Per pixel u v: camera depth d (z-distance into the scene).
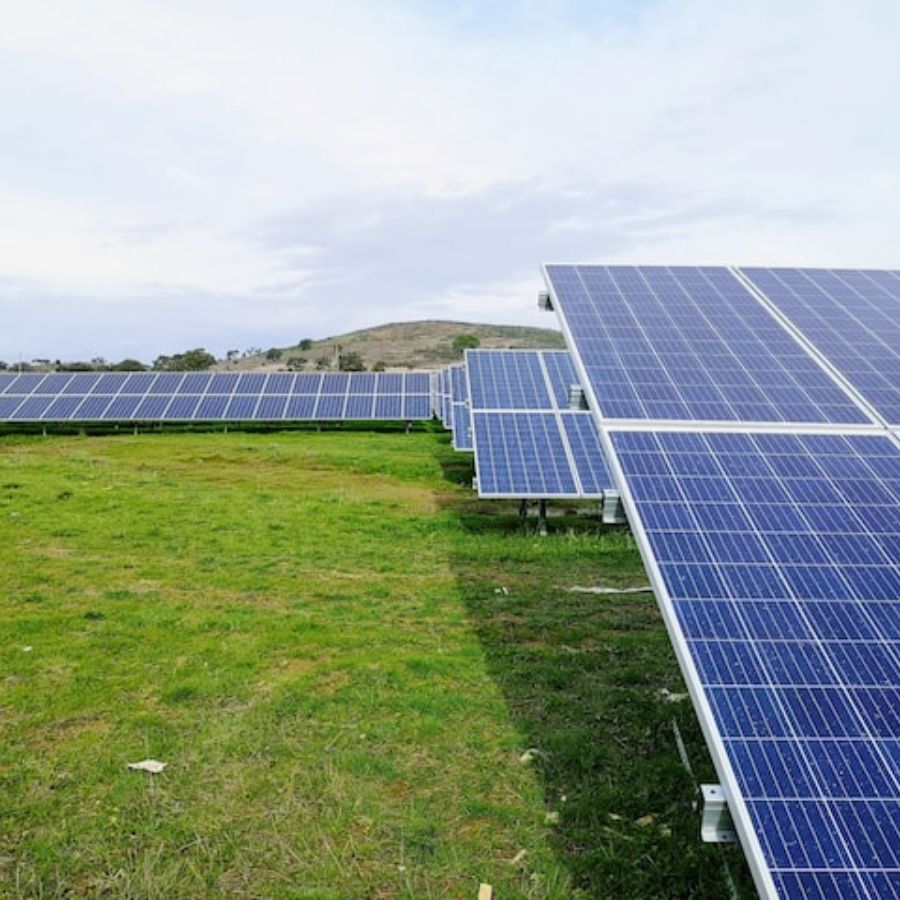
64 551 18.12
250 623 13.87
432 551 19.00
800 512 8.45
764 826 5.53
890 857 5.38
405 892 7.37
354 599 15.43
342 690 11.30
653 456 9.28
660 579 7.54
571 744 9.84
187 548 18.61
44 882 7.46
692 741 10.05
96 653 12.55
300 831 8.23
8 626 13.45
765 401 10.55
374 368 104.50
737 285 14.58
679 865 7.72
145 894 7.30
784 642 6.92
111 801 8.70
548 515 23.17
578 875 7.67
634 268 15.28
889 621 7.14
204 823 8.34
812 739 6.12
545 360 29.03
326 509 22.92
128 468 29.88
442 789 9.02
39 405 42.19
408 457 33.31
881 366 11.52
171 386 45.12
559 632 13.73
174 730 10.24
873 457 9.37
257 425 44.12
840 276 15.07
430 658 12.38
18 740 9.96
